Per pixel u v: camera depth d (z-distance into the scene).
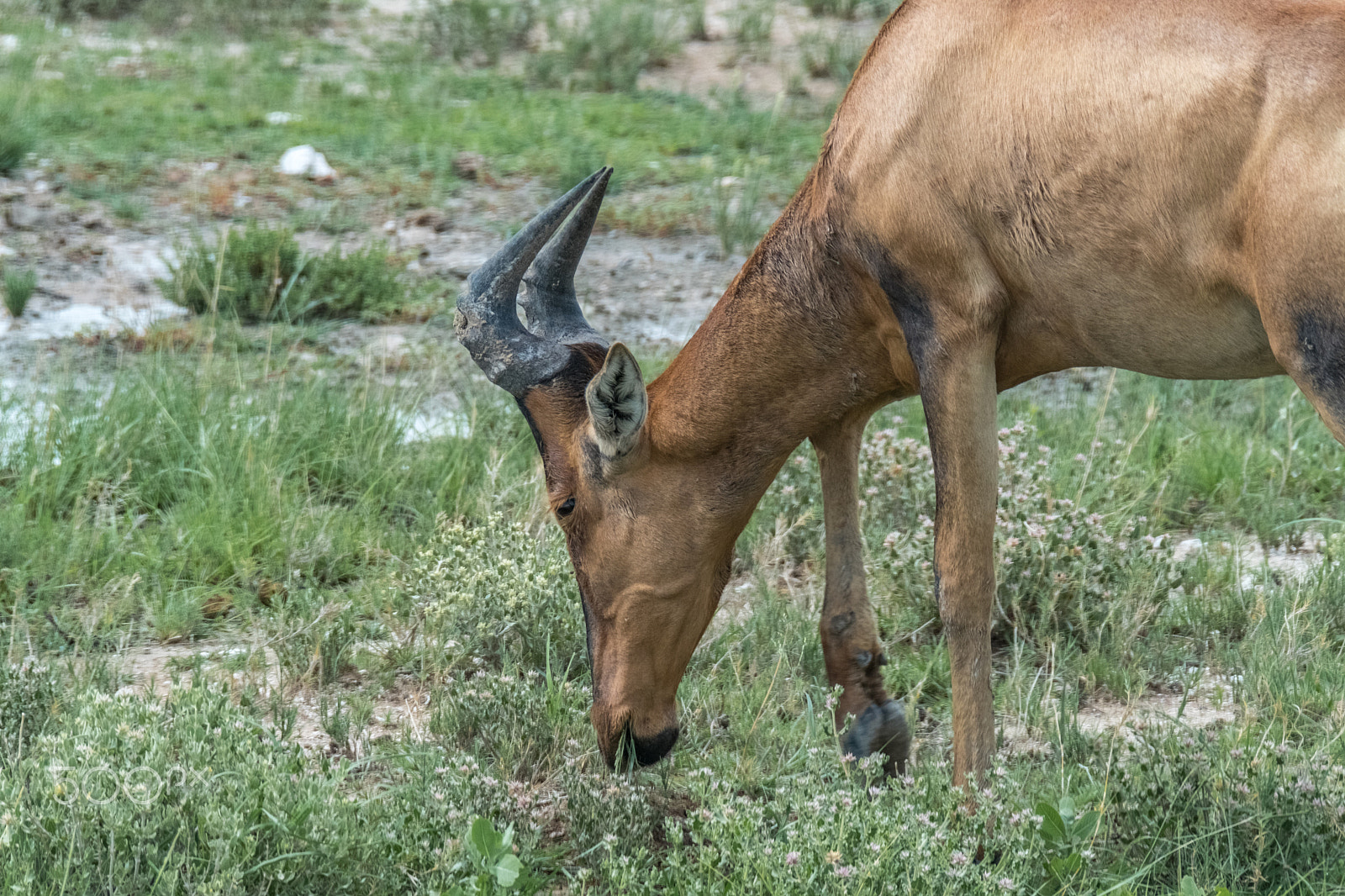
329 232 40.91
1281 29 12.33
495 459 25.05
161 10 69.25
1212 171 12.55
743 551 23.28
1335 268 11.94
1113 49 13.00
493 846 13.30
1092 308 13.58
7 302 32.72
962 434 14.03
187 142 48.44
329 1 75.56
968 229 13.75
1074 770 15.81
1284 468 25.42
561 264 16.00
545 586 19.64
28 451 24.52
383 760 16.72
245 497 23.34
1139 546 21.44
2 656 18.44
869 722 16.05
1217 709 18.25
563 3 74.00
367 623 20.12
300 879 12.87
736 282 15.27
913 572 20.80
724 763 16.45
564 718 17.19
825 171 14.64
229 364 29.47
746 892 12.62
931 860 12.77
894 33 14.20
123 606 20.69
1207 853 13.97
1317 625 19.75
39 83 54.00
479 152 49.91
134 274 36.25
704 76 63.88
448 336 33.22
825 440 16.05
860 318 14.84
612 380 14.48
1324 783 14.77
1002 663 19.97
